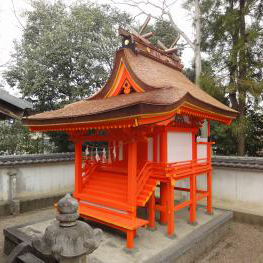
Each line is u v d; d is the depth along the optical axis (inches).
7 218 353.1
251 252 249.1
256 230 307.1
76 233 117.7
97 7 607.8
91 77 568.7
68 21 546.6
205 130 492.1
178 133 259.8
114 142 276.4
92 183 271.6
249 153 569.6
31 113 189.6
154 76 258.5
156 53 303.6
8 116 188.2
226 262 229.0
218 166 353.4
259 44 461.7
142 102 160.1
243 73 468.8
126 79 256.7
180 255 211.0
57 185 437.7
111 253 202.1
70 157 447.8
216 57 479.8
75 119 208.8
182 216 297.1
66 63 547.5
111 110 177.6
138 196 225.6
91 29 569.6
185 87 277.7
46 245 116.3
